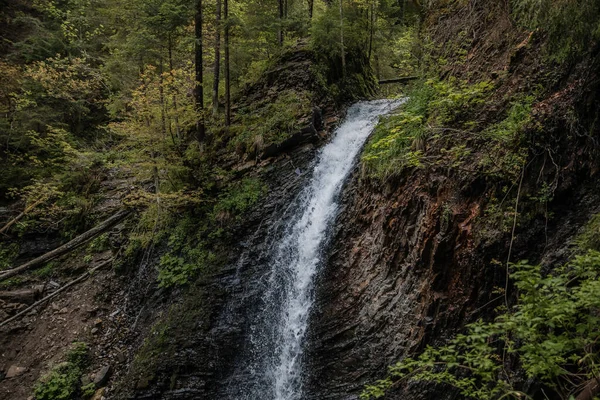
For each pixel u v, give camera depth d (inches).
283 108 562.6
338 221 411.2
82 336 489.1
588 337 134.0
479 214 258.7
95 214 631.2
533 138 241.3
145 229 570.6
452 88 309.4
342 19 681.6
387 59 903.7
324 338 353.7
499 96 293.6
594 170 212.1
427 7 504.1
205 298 456.1
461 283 258.5
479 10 378.9
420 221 304.3
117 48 701.3
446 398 242.2
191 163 562.6
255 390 386.6
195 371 407.5
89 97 821.9
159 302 485.4
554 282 138.3
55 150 697.6
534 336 134.3
